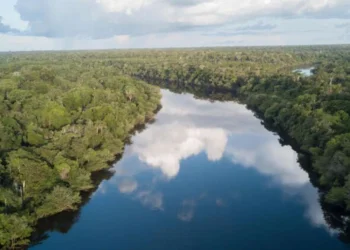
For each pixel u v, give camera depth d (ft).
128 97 425.28
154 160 297.94
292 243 183.32
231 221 204.13
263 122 408.87
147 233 192.54
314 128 283.18
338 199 199.11
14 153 212.23
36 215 188.03
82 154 249.96
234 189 245.65
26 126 278.87
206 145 336.29
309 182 253.65
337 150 229.66
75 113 320.70
